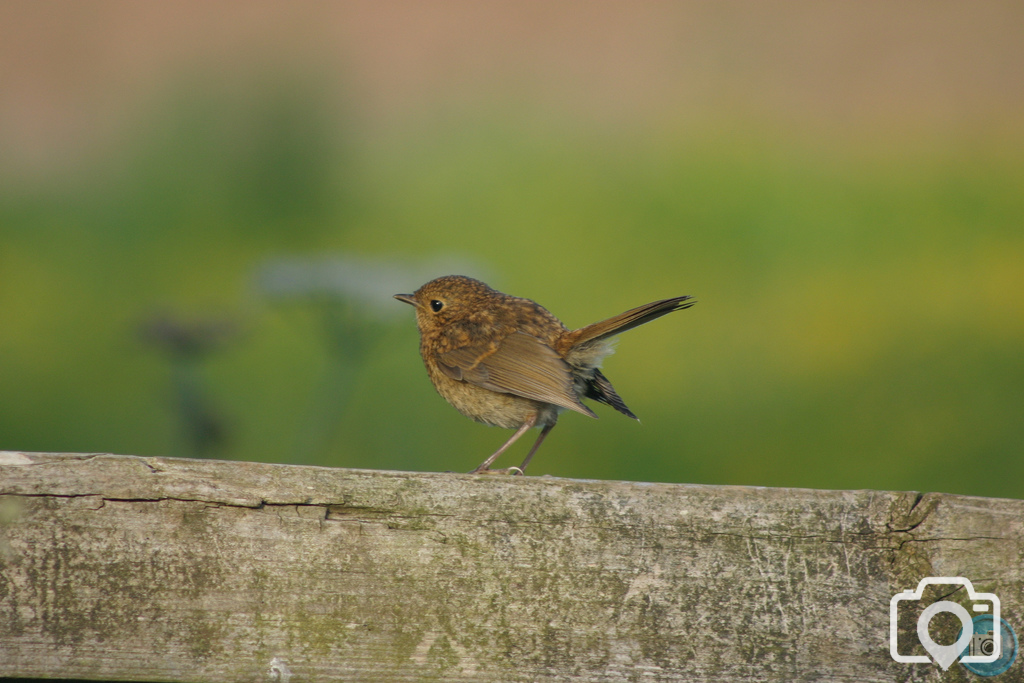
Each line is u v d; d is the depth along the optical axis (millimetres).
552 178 18266
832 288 14938
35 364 12438
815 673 3797
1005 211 17016
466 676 3797
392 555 3812
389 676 3783
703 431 11820
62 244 15672
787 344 13664
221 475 3793
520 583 3824
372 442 11461
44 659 3699
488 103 21781
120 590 3734
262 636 3766
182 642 3742
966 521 3814
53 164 18250
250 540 3783
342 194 17922
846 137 19984
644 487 3879
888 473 11000
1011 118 20797
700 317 14258
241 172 17891
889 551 3834
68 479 3740
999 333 13750
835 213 16922
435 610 3807
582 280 15195
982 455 11227
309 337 13148
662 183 17875
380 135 20141
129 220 16797
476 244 16141
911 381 12711
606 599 3828
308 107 18469
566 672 3809
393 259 9906
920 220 16891
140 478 3766
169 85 19109
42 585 3711
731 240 16312
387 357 13148
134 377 12219
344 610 3791
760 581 3834
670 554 3844
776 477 10992
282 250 16094
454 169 18844
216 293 14383
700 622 3822
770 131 20531
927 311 14359
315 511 3807
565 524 3850
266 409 11641
